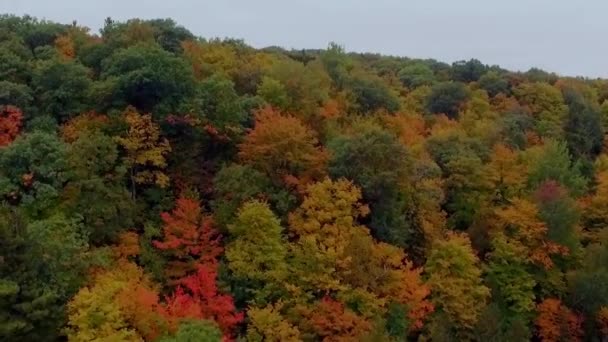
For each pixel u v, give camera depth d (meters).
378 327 38.31
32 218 38.94
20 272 32.91
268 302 41.78
